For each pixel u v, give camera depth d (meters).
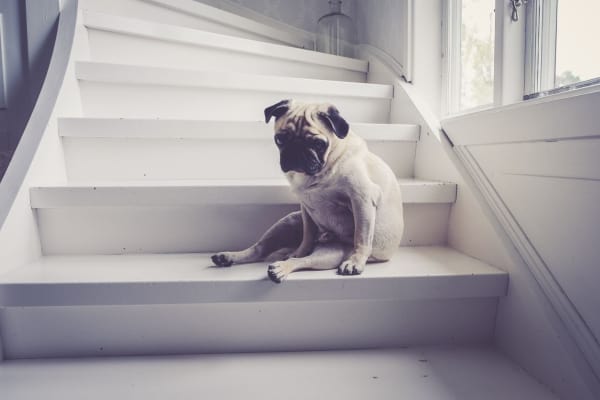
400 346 1.00
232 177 1.37
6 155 1.61
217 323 0.96
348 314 0.99
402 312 1.00
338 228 0.98
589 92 0.76
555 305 0.85
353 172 0.91
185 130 1.30
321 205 0.95
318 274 0.92
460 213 1.20
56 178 1.23
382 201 0.98
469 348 1.00
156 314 0.95
